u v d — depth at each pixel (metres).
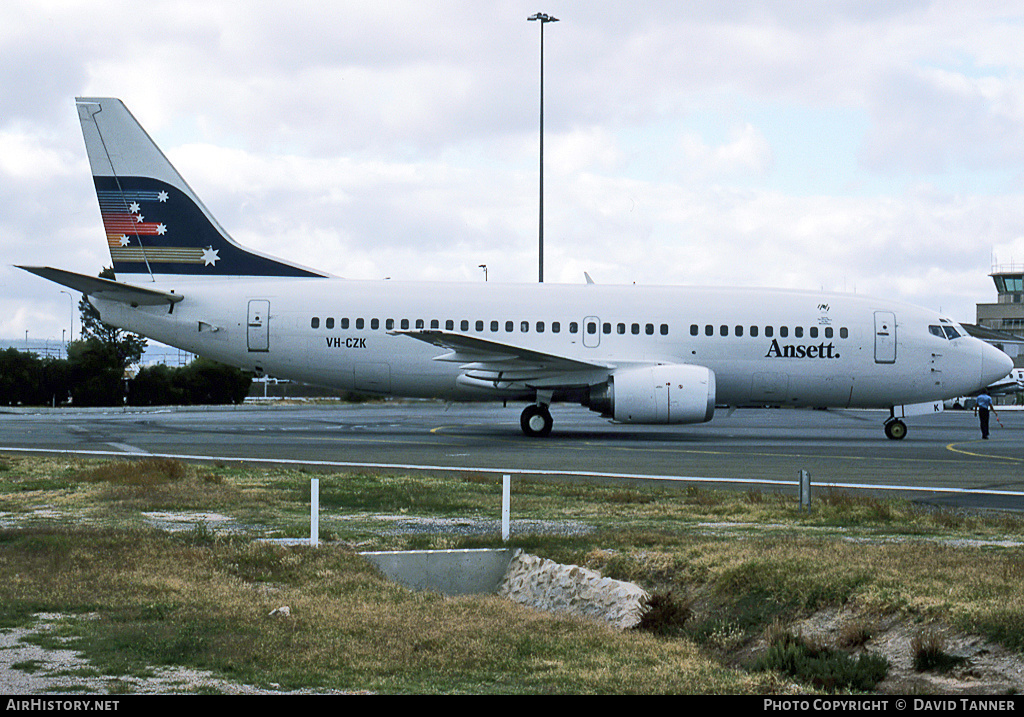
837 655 18.11
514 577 25.80
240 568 23.91
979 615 18.33
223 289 70.25
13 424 82.00
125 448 56.81
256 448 57.53
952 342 71.31
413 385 70.19
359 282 71.25
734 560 23.39
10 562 23.98
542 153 114.44
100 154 70.56
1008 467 49.62
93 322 148.38
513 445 61.31
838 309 71.19
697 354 70.06
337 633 19.00
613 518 32.34
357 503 35.31
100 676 15.81
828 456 55.47
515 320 69.62
